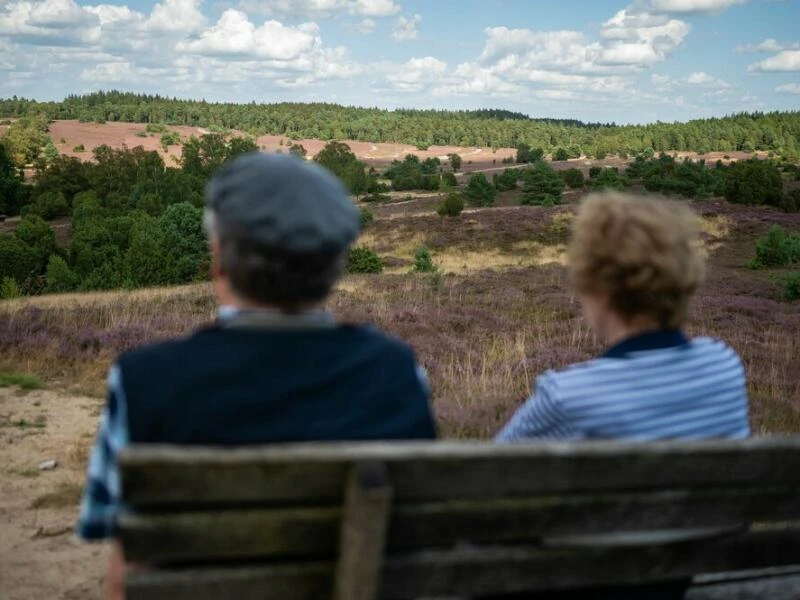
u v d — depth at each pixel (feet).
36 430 21.43
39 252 148.05
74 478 17.40
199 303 54.85
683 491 5.22
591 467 4.81
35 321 37.65
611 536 5.24
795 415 23.45
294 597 4.65
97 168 418.51
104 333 35.04
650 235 5.99
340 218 5.03
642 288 5.95
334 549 4.60
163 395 4.73
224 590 4.52
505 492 4.71
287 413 4.86
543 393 5.88
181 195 378.12
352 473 4.29
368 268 116.67
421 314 46.57
